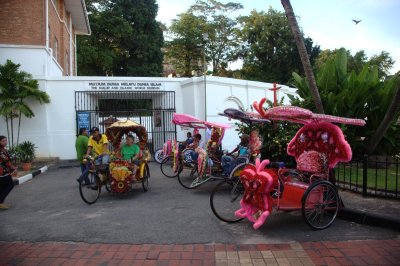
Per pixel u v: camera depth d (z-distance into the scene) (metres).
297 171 6.34
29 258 4.73
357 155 11.97
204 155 8.96
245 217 6.07
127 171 8.39
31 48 16.70
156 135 18.58
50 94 16.69
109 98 18.30
